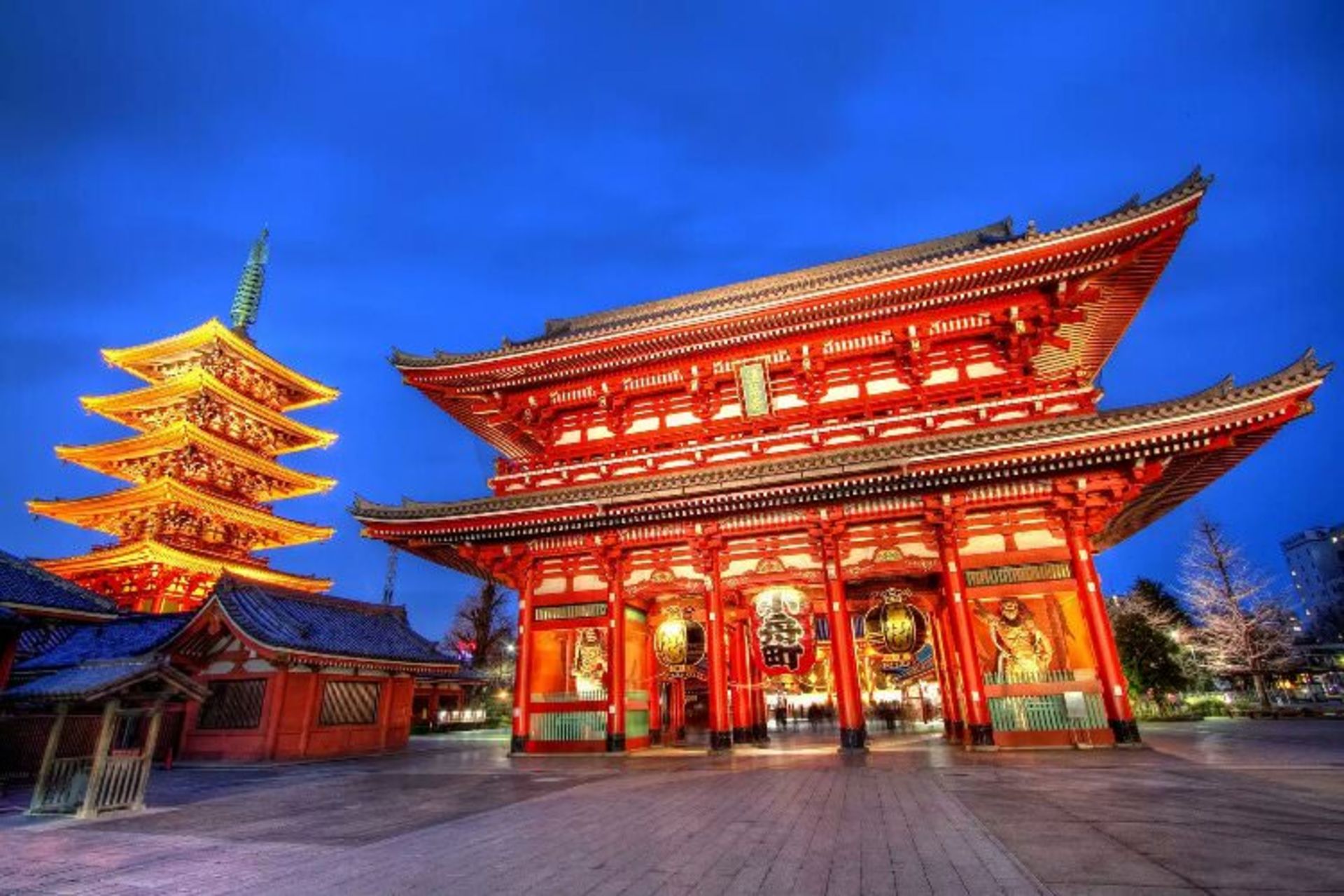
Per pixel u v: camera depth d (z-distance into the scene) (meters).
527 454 32.62
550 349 25.41
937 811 10.56
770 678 26.61
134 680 14.20
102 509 50.69
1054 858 7.55
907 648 20.67
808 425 24.67
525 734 23.27
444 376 26.97
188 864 9.08
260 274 62.94
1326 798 10.71
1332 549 105.56
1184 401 17.70
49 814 13.52
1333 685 53.75
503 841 9.81
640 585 23.61
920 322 23.30
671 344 24.80
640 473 24.58
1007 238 28.75
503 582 27.92
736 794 13.11
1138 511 23.92
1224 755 16.33
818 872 7.45
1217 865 7.01
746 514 22.22
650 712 25.77
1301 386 16.58
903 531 21.38
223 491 54.78
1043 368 26.67
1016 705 18.80
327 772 21.00
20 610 20.78
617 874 7.71
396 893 7.36
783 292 22.97
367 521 24.45
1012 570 19.80
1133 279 22.44
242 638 25.44
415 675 31.86
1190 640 45.09
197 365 54.31
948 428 21.81
